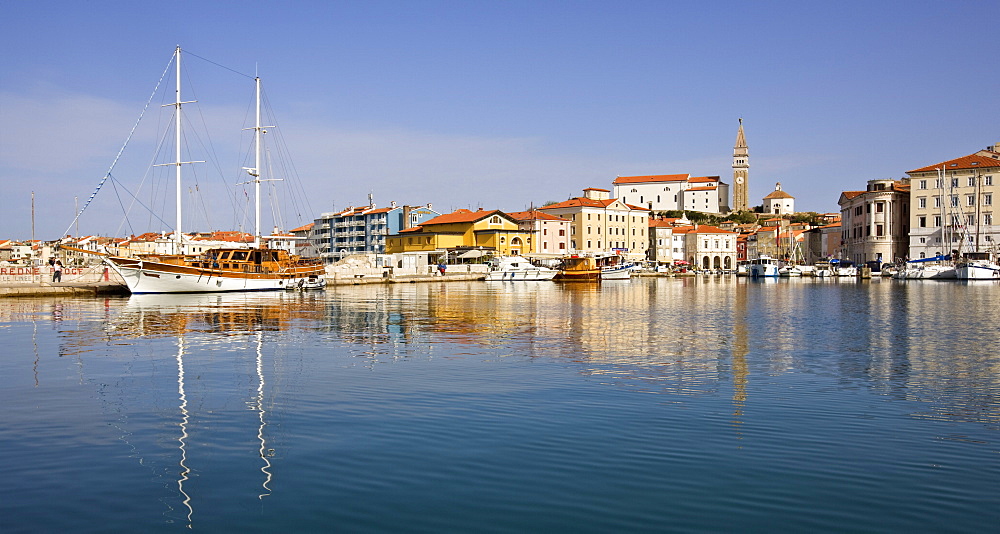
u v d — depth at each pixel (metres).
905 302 63.28
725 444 15.10
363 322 42.72
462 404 18.70
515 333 36.31
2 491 12.33
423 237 164.88
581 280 124.50
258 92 95.12
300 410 18.02
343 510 11.52
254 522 11.07
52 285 73.06
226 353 28.44
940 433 16.08
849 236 182.00
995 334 35.72
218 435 15.71
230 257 83.44
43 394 20.08
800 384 21.67
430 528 10.85
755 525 11.00
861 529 10.88
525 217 174.62
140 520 11.14
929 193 150.38
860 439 15.54
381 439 15.37
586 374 23.36
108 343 31.72
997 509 11.66
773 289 96.12
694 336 34.94
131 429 16.22
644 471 13.35
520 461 13.88
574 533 10.67
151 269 75.19
